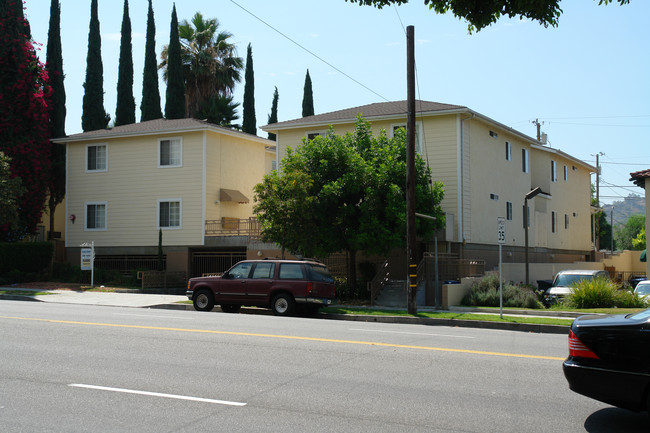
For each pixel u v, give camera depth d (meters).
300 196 22.19
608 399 6.10
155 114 45.72
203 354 9.87
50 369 8.65
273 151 37.59
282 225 22.34
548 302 22.14
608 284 20.56
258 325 13.95
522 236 34.34
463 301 22.50
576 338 6.39
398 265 27.14
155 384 7.78
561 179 41.66
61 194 38.06
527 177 35.91
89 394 7.26
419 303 23.27
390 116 28.31
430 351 10.51
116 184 33.50
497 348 11.16
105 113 45.16
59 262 33.94
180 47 47.03
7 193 30.23
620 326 6.15
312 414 6.50
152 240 32.41
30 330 12.36
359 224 23.33
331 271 27.72
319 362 9.31
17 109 33.75
